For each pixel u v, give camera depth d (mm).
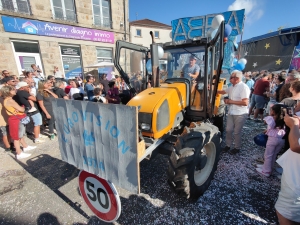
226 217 1710
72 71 9047
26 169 2705
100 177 1470
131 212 1811
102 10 9375
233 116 2881
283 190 1361
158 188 2172
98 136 1371
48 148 3455
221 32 1692
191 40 2406
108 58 10242
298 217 1282
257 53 9023
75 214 1816
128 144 1201
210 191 2082
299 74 3240
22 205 1951
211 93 2434
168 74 2871
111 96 4453
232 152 3006
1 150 3396
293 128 1218
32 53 7715
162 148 2100
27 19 7160
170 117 2057
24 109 3312
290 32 7215
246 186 2166
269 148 2270
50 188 2242
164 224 1659
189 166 1619
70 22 8266
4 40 6840
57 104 1595
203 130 1876
